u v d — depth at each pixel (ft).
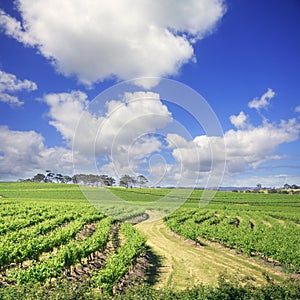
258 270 48.73
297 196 198.49
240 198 186.29
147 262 51.42
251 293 29.48
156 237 70.79
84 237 69.15
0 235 63.10
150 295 28.09
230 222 100.01
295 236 70.33
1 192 180.24
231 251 61.82
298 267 47.06
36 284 30.37
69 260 41.37
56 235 55.26
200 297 27.96
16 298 26.63
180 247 62.85
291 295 29.68
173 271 46.88
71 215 83.92
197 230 72.13
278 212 134.21
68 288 29.68
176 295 28.40
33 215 89.45
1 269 43.73
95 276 35.65
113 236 69.97
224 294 28.58
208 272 46.70
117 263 40.01
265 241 57.41
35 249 46.88
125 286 39.60
